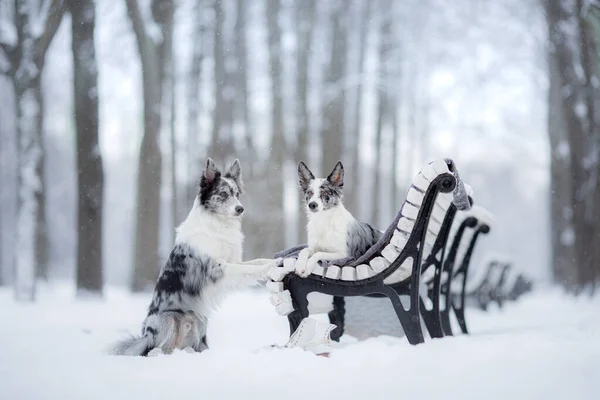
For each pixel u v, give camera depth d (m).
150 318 5.63
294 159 21.83
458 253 7.58
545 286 21.05
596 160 18.03
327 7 21.84
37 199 13.44
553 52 19.06
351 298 6.57
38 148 13.61
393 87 22.91
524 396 3.41
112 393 3.71
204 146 21.33
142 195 16.52
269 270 5.55
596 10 17.89
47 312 10.54
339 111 21.59
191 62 20.89
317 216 6.10
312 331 5.12
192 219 5.95
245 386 3.77
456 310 7.29
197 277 5.74
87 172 14.24
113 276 39.28
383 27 22.70
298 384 3.78
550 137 20.38
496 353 4.31
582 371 3.75
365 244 6.15
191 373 4.18
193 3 20.06
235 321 8.74
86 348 5.83
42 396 3.70
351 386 3.71
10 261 29.48
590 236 17.86
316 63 22.23
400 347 4.88
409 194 5.31
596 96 18.20
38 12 14.02
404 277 5.88
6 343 6.25
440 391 3.55
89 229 14.09
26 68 13.64
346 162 23.73
